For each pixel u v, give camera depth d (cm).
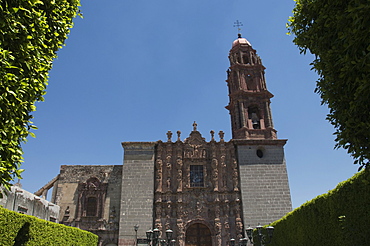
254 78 4722
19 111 1162
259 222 3769
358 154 1117
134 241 3672
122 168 4169
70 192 4206
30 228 2252
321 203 2059
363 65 1049
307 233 2269
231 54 5006
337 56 1214
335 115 1261
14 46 1140
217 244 3684
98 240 3872
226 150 4184
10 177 1139
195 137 4259
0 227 1947
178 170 4034
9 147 1107
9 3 1112
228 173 4084
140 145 4159
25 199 3148
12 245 2047
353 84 1108
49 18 1422
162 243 3334
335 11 1209
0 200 2736
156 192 3912
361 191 1642
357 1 1002
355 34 1038
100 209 4072
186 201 3903
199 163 4134
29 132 1222
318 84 1362
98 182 4231
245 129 4281
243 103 4497
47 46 1377
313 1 1363
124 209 3819
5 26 1064
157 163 4075
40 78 1309
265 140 4175
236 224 3781
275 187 3950
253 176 4000
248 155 4116
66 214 4050
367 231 1600
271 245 3125
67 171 4322
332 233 1919
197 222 3816
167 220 3772
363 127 1082
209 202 3894
